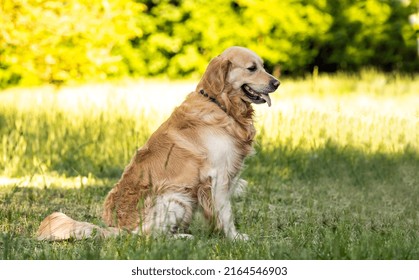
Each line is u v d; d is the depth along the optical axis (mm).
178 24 21016
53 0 16062
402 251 5598
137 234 5957
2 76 19750
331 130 11391
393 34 21656
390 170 9617
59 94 17078
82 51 17297
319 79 20406
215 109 6531
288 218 7168
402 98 16953
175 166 6449
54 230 6133
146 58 21156
